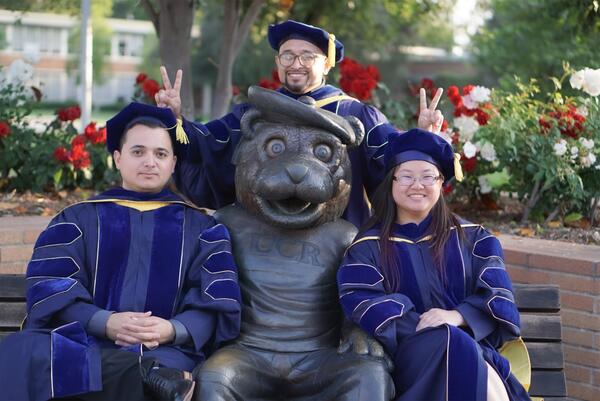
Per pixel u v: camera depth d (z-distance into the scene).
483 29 14.38
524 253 5.06
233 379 3.61
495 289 3.83
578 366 4.86
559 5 9.73
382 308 3.74
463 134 6.55
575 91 8.45
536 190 6.36
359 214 4.42
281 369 3.81
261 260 3.96
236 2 8.09
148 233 3.97
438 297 3.92
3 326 4.32
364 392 3.50
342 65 7.50
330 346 3.95
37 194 7.54
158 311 3.89
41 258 3.87
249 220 4.07
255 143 4.01
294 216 3.92
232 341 3.90
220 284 3.83
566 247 5.24
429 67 32.88
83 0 9.01
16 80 8.13
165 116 4.06
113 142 4.13
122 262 3.92
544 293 4.38
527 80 11.48
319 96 4.48
